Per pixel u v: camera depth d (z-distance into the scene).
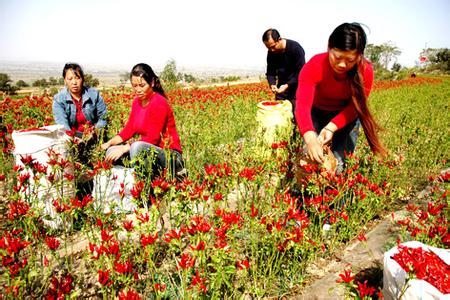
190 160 4.69
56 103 4.58
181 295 2.23
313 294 2.46
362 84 2.98
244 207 3.29
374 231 3.26
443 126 6.87
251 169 2.93
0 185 4.31
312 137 2.99
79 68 4.54
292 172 3.60
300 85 3.27
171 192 2.62
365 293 1.70
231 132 6.19
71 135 3.28
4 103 7.34
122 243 2.83
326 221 3.29
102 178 3.50
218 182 2.77
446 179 2.87
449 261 2.00
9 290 1.85
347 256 2.91
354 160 3.27
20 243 1.90
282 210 2.63
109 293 2.38
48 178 2.71
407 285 1.78
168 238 2.07
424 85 24.16
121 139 4.18
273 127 5.07
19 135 3.29
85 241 3.11
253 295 2.43
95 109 4.91
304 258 2.66
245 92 10.89
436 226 2.45
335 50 2.68
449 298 1.64
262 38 5.50
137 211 2.38
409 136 5.48
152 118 3.85
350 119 3.26
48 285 2.41
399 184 4.29
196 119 6.65
